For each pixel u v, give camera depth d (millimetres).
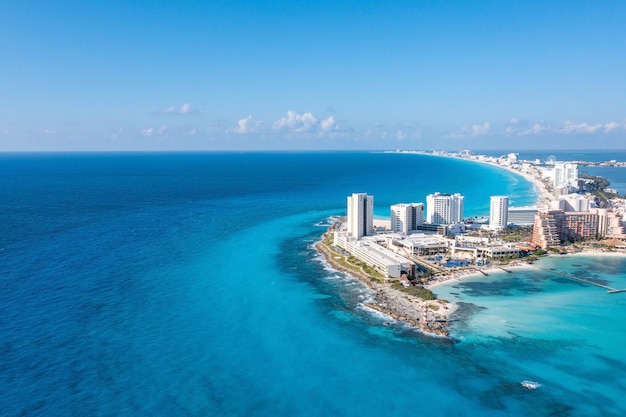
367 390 168625
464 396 164375
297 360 189375
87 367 181875
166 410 156875
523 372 178500
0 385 168500
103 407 157750
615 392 165625
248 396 165250
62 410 155625
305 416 154375
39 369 179500
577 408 157000
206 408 158250
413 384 171875
